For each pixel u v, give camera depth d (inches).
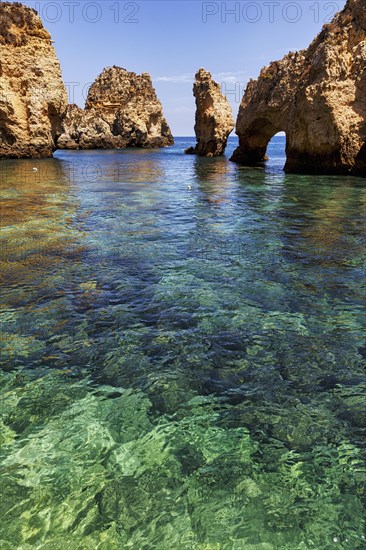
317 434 166.1
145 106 3599.9
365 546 120.3
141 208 636.1
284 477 145.4
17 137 1711.4
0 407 181.0
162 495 137.6
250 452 157.2
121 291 309.6
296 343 236.7
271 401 186.9
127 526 126.1
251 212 606.5
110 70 3649.1
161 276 341.7
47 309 276.2
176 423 173.5
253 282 328.2
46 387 196.1
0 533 122.6
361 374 206.2
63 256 385.7
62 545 119.5
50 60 1787.6
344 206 636.7
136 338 241.8
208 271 353.4
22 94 1729.8
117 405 184.4
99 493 137.9
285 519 129.0
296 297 299.1
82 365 214.4
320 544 121.0
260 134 1624.0
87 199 707.4
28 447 157.9
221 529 125.8
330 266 361.4
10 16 1668.3
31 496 135.9
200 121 2266.2
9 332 245.1
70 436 164.6
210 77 2167.8
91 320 262.8
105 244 429.7
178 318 267.4
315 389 194.9
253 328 254.7
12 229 475.5
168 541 121.6
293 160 1178.0
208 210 626.2
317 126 1048.8
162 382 201.2
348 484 141.9
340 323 259.9
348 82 1009.5
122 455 155.1
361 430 167.8
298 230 489.1
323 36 1125.1
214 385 199.2
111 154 2448.3
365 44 1000.9
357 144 1018.7
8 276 331.6
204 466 150.3
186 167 1473.9
